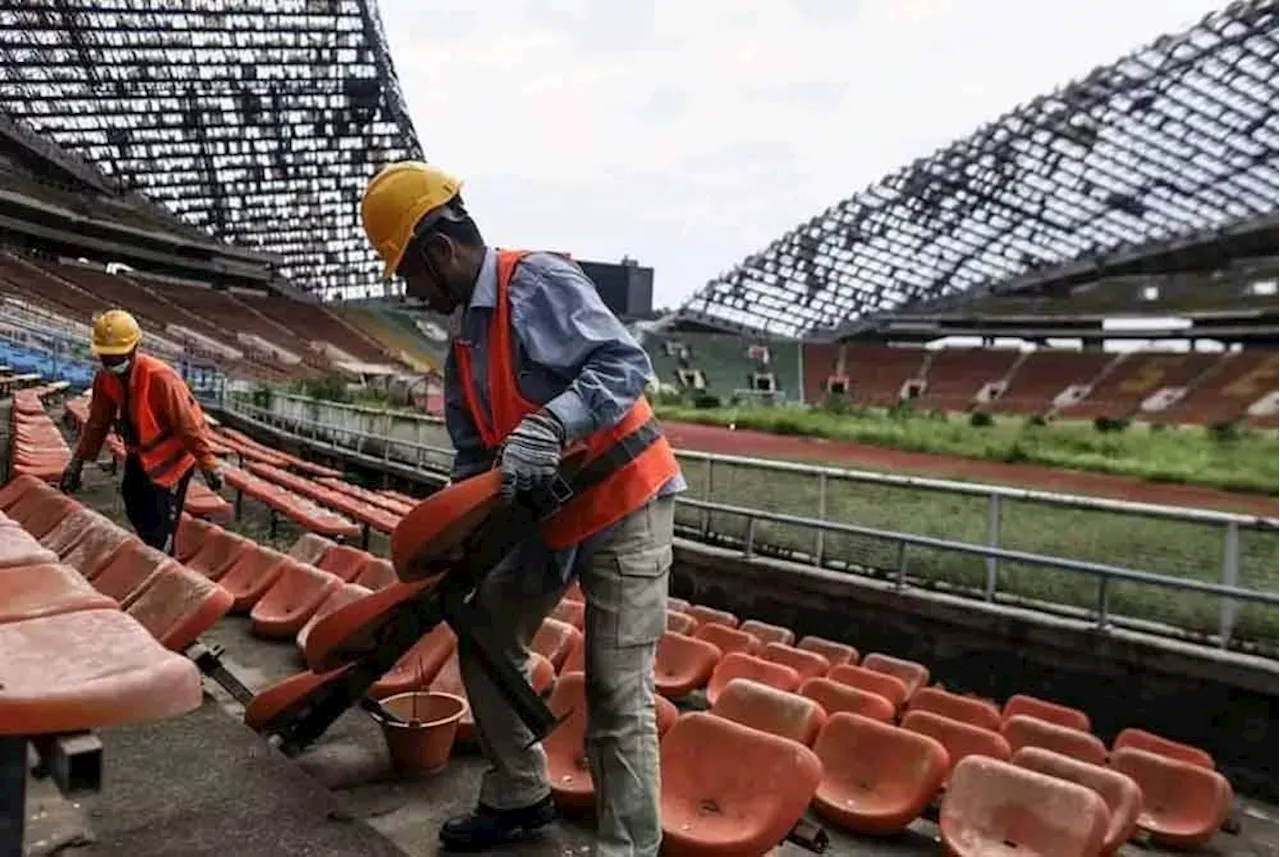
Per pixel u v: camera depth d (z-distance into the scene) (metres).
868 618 7.67
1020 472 18.02
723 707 3.75
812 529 8.36
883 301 69.50
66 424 13.24
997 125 52.09
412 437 15.48
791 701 3.65
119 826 2.18
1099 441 23.89
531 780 2.74
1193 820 4.18
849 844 3.29
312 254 66.94
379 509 9.05
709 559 8.75
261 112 51.34
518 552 2.52
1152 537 6.48
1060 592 6.88
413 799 2.98
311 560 5.57
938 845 3.30
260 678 3.90
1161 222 59.19
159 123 51.19
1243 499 14.78
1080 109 49.53
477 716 2.69
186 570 2.87
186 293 51.31
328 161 57.00
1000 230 61.22
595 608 2.34
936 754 3.34
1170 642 6.14
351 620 2.49
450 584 2.32
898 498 7.84
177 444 5.04
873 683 5.23
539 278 2.26
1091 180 55.62
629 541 2.32
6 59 44.12
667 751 2.90
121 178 56.38
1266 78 45.75
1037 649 6.67
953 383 55.50
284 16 44.09
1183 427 35.56
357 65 48.41
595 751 2.38
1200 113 48.94
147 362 4.93
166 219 57.28
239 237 64.31
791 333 72.81
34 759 2.15
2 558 1.92
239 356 41.53
